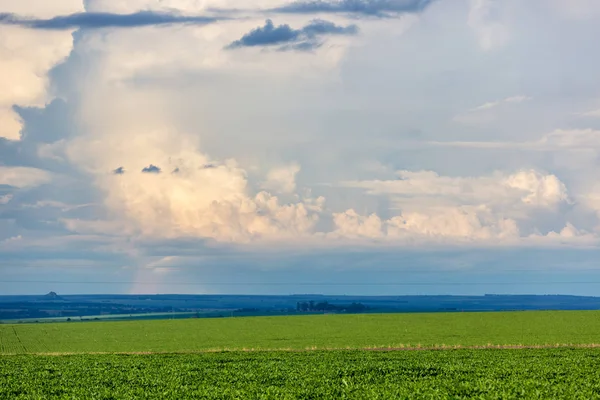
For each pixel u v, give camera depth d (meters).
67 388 50.47
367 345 99.31
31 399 45.88
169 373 59.25
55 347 108.81
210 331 144.88
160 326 167.62
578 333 118.56
